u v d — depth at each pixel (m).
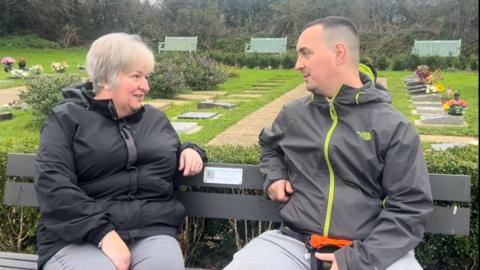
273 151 2.76
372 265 2.22
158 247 2.49
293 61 26.91
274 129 2.74
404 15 34.28
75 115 2.59
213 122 9.86
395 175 2.36
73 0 35.78
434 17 33.03
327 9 35.19
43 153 2.50
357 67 2.56
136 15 36.59
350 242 2.37
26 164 3.05
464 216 2.66
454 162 3.07
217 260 3.26
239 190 3.08
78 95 2.67
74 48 34.91
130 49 2.58
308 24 2.64
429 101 13.95
